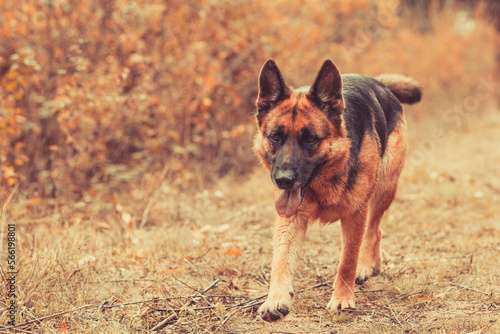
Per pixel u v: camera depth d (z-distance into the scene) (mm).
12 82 5762
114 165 6793
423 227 5445
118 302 3566
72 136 6266
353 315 3412
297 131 3281
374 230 4238
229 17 7668
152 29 7195
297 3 8594
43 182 6281
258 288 3848
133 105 6742
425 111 12672
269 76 3477
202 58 7301
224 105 7891
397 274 4129
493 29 15539
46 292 3535
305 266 4379
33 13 6391
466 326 3080
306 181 3271
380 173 4215
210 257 4465
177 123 7492
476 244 4770
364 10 9812
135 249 4578
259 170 7527
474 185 7109
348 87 3912
